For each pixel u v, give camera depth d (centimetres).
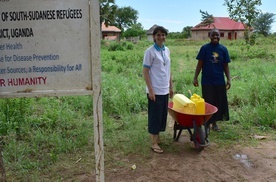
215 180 394
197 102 473
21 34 267
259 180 393
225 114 564
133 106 725
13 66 272
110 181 390
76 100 733
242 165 436
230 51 2000
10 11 263
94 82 277
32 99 704
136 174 409
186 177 401
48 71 275
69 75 276
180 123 479
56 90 278
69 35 270
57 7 264
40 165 430
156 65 459
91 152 477
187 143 522
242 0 1661
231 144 511
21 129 548
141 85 949
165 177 400
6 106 563
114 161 447
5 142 495
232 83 931
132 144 505
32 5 262
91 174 409
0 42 267
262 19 5466
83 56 274
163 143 521
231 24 6519
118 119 662
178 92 924
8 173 407
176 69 1416
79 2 265
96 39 270
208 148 496
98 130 286
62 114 625
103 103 708
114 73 1250
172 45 4772
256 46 2341
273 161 447
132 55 2170
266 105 667
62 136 534
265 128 577
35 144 485
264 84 788
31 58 271
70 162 443
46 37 269
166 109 484
